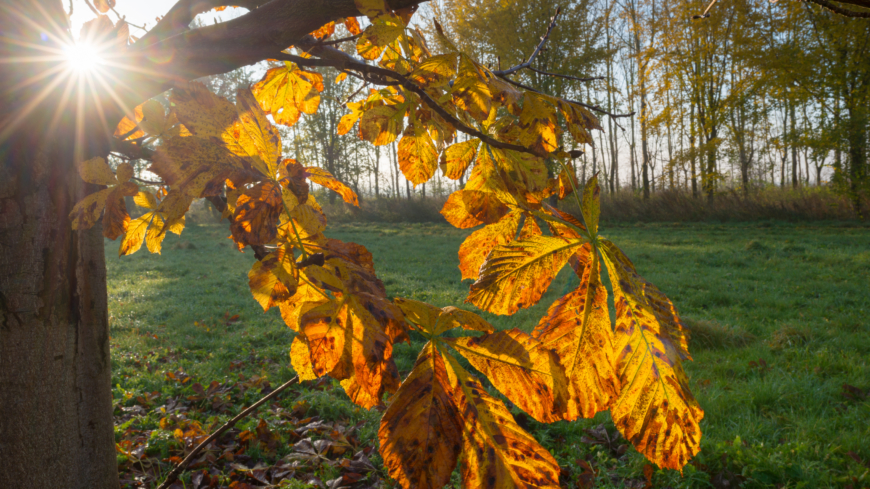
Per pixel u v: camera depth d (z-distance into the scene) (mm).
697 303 5816
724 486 2314
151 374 3768
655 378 457
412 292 6590
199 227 19359
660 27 17375
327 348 450
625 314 478
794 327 4488
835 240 10742
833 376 3629
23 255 651
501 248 520
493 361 478
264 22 511
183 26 591
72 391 708
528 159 568
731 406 3154
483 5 14125
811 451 2596
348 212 22000
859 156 13500
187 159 447
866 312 5125
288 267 462
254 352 4398
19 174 633
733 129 16594
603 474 2420
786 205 15344
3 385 652
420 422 440
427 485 424
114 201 501
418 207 21344
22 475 666
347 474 2426
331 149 23188
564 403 476
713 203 16703
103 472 748
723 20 14875
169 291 7102
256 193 446
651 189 23516
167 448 2600
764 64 13688
